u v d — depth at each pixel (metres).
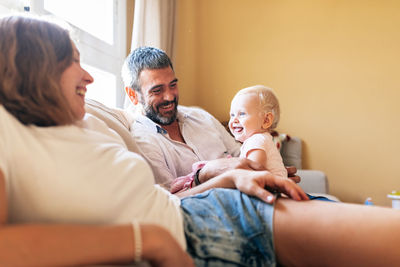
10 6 1.49
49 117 0.78
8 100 0.75
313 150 3.32
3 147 0.67
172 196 0.99
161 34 2.72
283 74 3.37
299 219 0.82
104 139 0.88
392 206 2.91
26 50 0.78
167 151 1.57
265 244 0.82
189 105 3.52
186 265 0.64
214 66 3.49
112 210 0.71
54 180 0.68
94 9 2.43
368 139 3.22
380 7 3.18
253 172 0.99
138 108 1.81
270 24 3.39
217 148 1.77
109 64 2.44
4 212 0.57
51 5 1.91
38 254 0.52
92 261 0.55
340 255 0.77
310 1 3.31
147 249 0.59
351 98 3.25
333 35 3.27
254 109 1.49
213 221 0.85
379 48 3.19
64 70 0.86
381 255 0.74
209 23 3.48
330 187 3.29
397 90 3.16
